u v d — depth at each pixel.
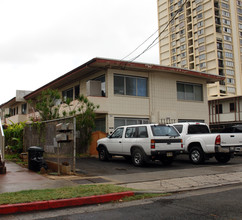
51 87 25.08
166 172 10.49
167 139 11.91
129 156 13.22
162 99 20.92
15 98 32.09
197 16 73.19
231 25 72.19
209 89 70.75
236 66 71.38
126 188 7.46
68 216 5.45
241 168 11.34
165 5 84.06
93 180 8.85
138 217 5.25
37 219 5.28
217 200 6.48
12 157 15.74
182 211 5.60
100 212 5.70
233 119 32.88
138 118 19.70
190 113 22.45
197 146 13.09
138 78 20.17
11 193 6.72
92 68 18.75
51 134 11.82
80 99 16.92
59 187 7.66
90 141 17.14
